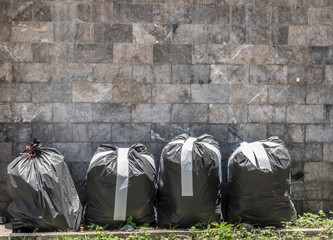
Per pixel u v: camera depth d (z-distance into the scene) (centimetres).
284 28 514
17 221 432
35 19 500
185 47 509
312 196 521
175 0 507
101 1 502
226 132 516
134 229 446
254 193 443
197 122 513
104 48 505
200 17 509
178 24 507
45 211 428
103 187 444
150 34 507
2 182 503
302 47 516
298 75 518
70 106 506
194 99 512
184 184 442
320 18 516
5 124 503
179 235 431
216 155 460
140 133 511
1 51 500
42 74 503
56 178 441
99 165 448
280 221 453
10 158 504
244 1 511
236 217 460
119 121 509
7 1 497
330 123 521
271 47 514
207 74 512
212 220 454
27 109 504
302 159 520
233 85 514
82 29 502
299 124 520
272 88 516
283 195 448
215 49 511
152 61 508
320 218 483
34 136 504
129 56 507
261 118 517
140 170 450
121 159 450
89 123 508
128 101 509
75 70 504
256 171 441
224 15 510
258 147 462
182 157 444
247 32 512
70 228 445
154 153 513
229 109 515
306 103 520
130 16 505
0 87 501
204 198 446
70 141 507
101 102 508
